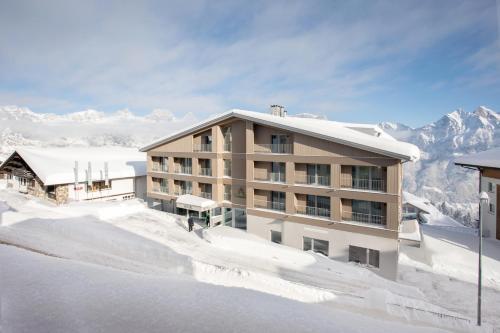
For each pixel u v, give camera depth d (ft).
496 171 93.61
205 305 21.93
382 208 73.05
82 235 71.00
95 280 25.77
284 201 87.56
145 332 17.63
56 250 55.83
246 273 56.13
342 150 75.31
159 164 119.03
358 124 115.03
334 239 77.10
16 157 133.28
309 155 80.12
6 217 75.61
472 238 94.12
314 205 82.64
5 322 17.98
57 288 23.08
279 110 109.81
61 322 18.31
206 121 99.71
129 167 143.95
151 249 66.59
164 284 26.63
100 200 128.98
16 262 28.50
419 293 60.90
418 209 132.98
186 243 79.10
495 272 71.56
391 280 69.21
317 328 20.65
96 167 133.39
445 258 78.64
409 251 83.10
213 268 58.54
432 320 44.29
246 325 19.45
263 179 91.45
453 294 62.03
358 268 69.21
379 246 71.10
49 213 89.04
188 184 110.73
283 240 85.30
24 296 21.36
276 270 64.34
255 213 90.12
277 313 22.34
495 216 93.97
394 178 69.00
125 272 31.86
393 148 68.13
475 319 51.13
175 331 17.93
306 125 81.35
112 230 81.35
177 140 110.11
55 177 112.57
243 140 96.17
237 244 77.15
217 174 100.07
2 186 140.87
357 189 75.00
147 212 111.04
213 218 101.30
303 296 49.44
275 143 90.07
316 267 66.80
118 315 19.45
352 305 47.14
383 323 26.71
